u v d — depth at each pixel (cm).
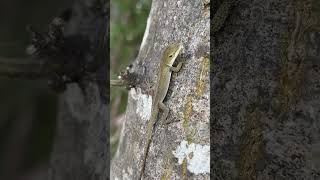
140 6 85
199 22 31
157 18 37
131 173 37
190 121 31
